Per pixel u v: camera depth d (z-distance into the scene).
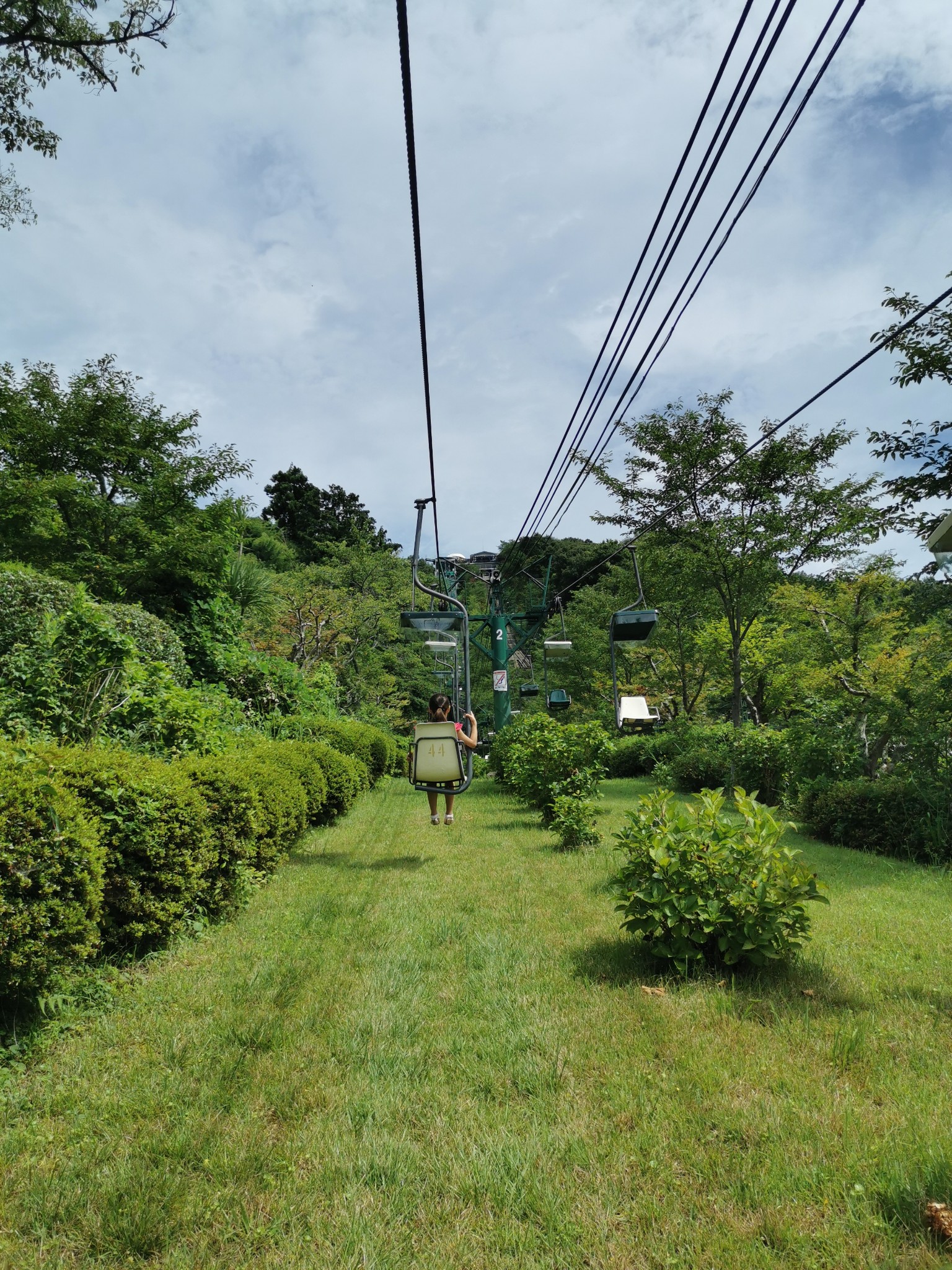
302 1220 2.19
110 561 13.51
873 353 6.78
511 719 24.80
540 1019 3.64
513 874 7.27
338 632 24.64
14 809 3.18
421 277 5.33
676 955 4.29
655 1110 2.79
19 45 8.66
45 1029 3.37
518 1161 2.45
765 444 14.81
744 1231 2.13
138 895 4.30
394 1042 3.36
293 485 54.06
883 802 8.84
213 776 5.38
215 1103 2.81
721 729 15.80
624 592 28.23
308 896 6.27
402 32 3.44
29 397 14.43
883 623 14.12
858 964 4.51
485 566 28.95
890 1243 2.06
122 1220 2.14
